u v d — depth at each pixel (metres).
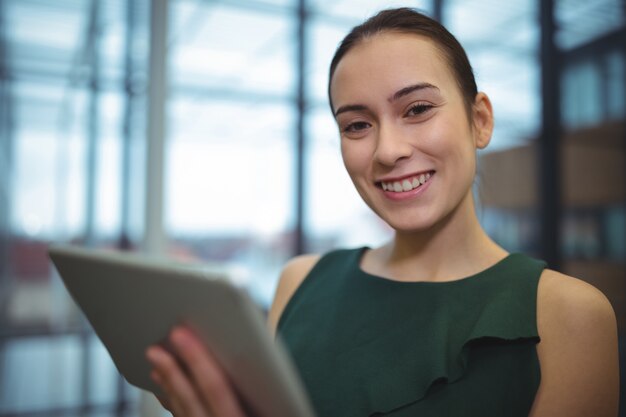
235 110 3.24
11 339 1.85
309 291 0.72
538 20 2.44
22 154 1.81
